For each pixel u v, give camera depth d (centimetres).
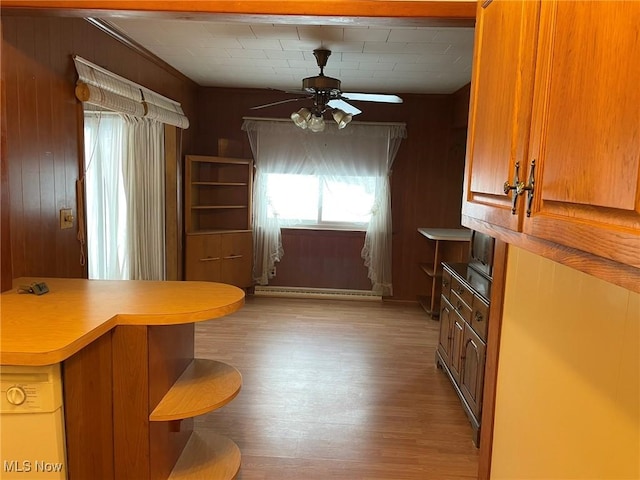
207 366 221
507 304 178
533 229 97
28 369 151
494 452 189
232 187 536
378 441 265
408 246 545
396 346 411
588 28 78
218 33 323
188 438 226
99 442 171
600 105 74
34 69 234
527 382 161
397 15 167
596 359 122
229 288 215
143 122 395
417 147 531
